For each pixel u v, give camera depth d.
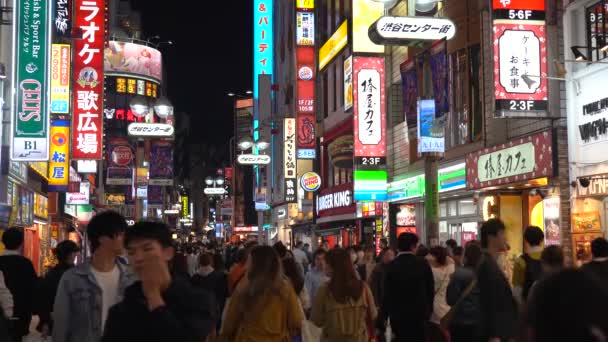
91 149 23.17
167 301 3.49
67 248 9.08
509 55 16.55
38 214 28.52
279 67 60.88
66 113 22.45
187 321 3.50
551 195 17.50
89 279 5.23
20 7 18.61
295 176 46.34
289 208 52.91
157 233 3.74
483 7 20.19
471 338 8.09
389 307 9.09
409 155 27.22
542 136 17.12
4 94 20.59
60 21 21.86
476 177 20.27
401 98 29.20
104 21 22.98
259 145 42.97
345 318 7.80
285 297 6.82
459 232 23.09
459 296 8.17
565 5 16.97
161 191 53.66
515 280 8.27
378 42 15.14
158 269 3.33
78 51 22.89
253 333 6.71
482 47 20.14
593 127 16.05
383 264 12.63
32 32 18.62
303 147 41.06
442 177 23.03
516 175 18.11
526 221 19.55
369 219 33.28
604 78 15.75
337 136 37.66
